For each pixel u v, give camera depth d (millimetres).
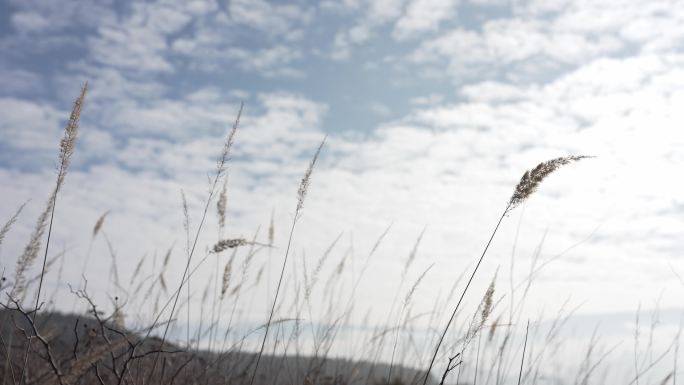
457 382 1307
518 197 1176
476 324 1180
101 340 1141
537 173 1168
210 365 1308
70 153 1146
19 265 1077
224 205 1431
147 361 1261
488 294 1186
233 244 1282
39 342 1112
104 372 1156
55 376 959
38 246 1097
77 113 1156
